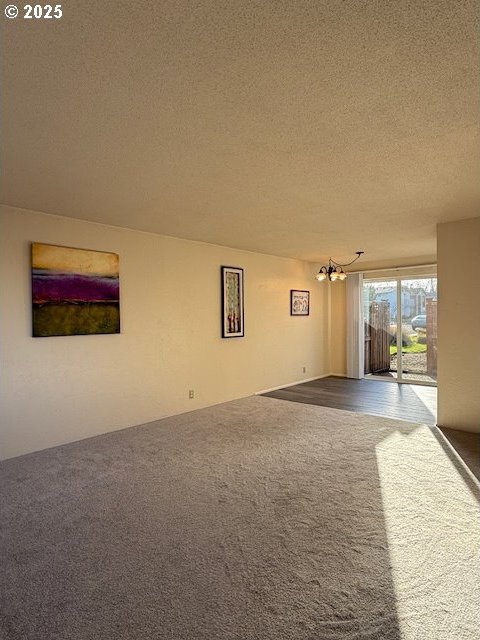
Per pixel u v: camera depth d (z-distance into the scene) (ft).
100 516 7.89
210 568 6.26
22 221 11.47
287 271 22.31
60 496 8.77
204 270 17.25
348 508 8.14
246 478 9.67
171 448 11.88
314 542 6.95
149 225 13.78
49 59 4.75
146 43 4.50
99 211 11.82
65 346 12.44
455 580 5.93
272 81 5.28
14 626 5.12
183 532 7.30
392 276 23.24
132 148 7.37
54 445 12.10
